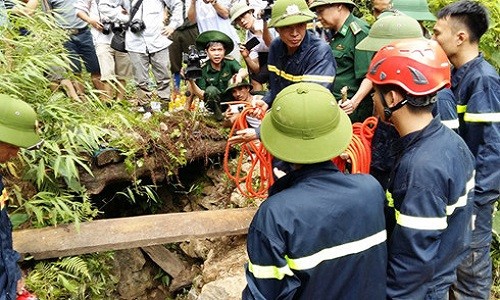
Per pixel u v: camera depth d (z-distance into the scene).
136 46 4.21
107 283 3.44
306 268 1.34
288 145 1.40
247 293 1.38
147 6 4.21
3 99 1.95
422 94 1.50
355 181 1.45
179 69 4.94
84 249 2.76
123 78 4.25
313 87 1.46
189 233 2.98
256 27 4.12
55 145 2.83
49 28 3.34
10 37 3.06
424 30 3.21
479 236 2.18
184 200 4.30
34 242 2.72
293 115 1.39
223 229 3.07
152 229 2.93
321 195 1.38
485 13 2.11
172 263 3.99
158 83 4.44
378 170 2.06
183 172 4.30
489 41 3.31
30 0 3.35
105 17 4.21
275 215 1.34
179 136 3.80
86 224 2.90
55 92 3.23
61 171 2.92
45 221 2.96
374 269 1.47
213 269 3.26
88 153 3.33
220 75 3.99
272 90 2.90
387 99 1.58
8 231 1.99
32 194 3.07
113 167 3.48
